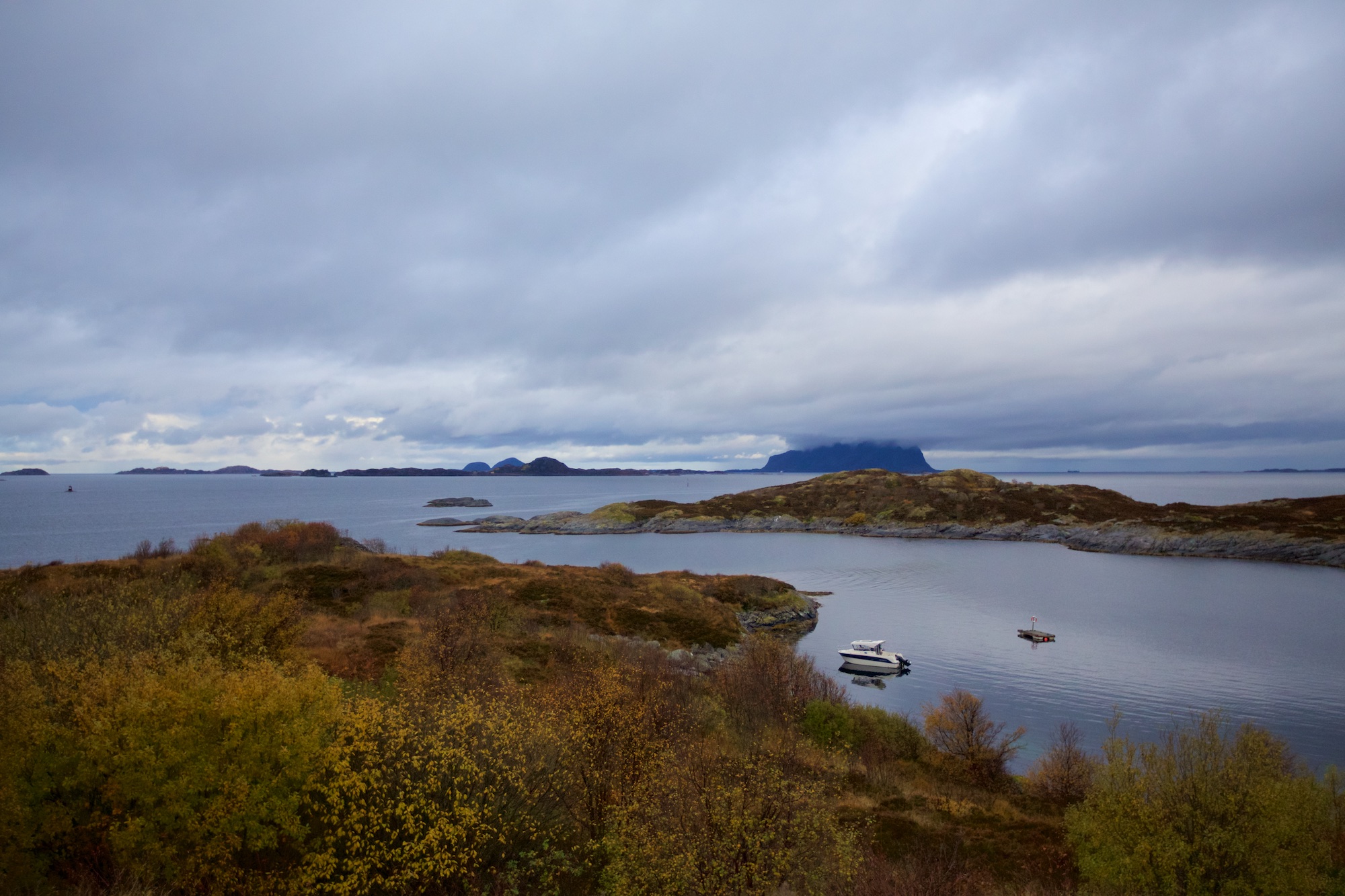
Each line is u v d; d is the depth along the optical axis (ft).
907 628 228.84
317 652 97.60
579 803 47.73
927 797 78.89
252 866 36.88
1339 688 160.04
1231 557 392.27
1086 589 298.76
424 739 41.57
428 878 35.53
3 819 32.78
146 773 34.37
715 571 352.08
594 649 126.93
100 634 59.00
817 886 39.70
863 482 652.07
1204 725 57.36
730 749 63.62
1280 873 47.73
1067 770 89.30
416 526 591.78
